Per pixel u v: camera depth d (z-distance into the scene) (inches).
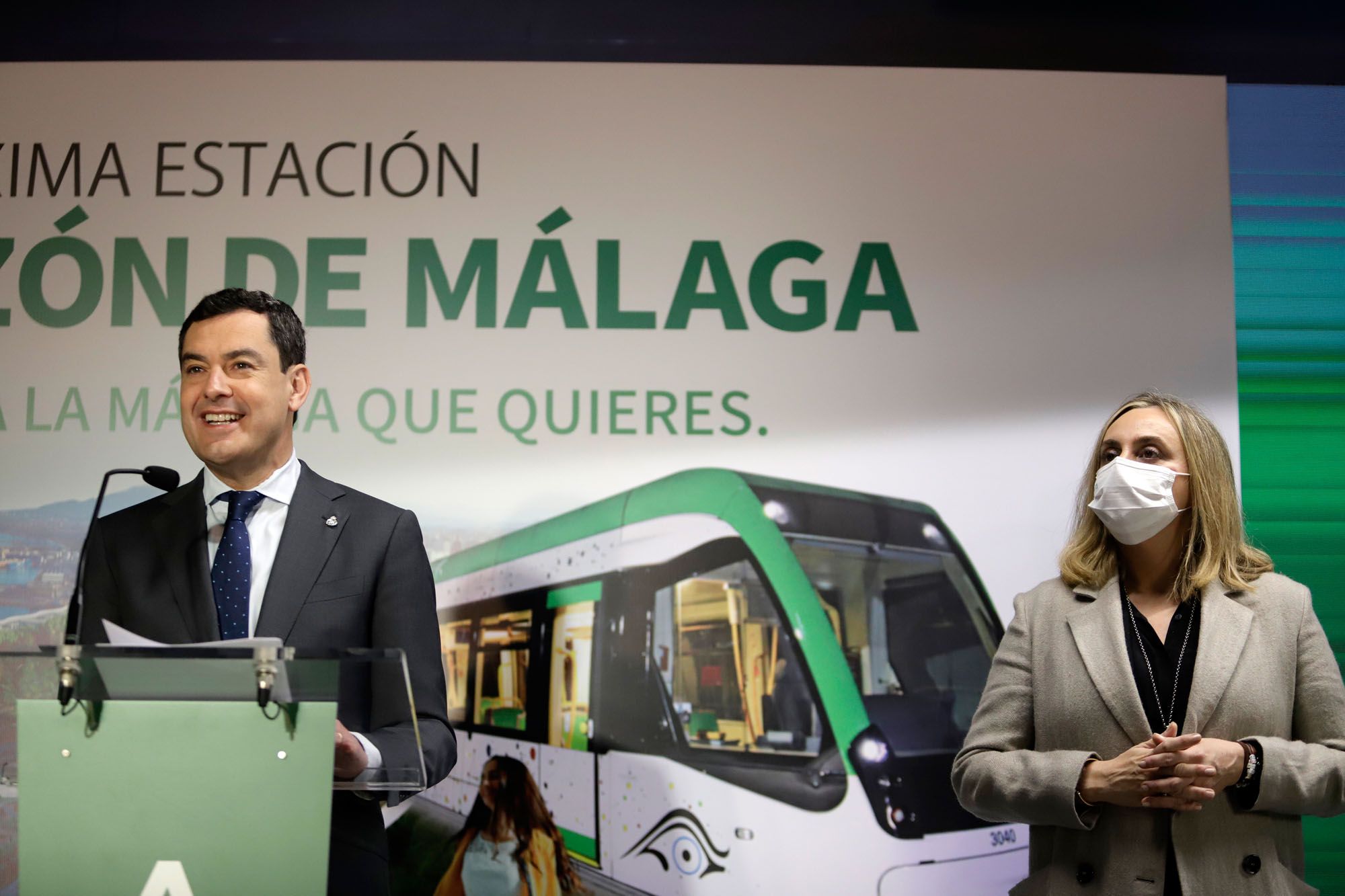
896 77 134.2
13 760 60.1
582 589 124.5
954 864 120.3
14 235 128.7
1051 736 80.7
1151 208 132.8
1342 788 73.5
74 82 131.4
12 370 126.1
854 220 131.6
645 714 122.0
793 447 127.4
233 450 80.0
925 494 127.1
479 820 120.0
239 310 82.2
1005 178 132.8
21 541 122.9
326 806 59.2
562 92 133.0
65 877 58.0
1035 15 137.6
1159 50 137.5
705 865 119.6
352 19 135.4
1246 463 130.2
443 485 125.9
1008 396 129.0
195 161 130.6
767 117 133.1
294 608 78.0
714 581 124.5
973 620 124.7
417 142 131.7
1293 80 137.8
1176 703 77.6
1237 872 73.4
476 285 129.3
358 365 127.6
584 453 126.8
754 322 129.4
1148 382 129.7
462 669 122.6
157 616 77.7
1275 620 78.9
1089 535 86.4
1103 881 75.6
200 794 59.0
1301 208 135.3
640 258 130.3
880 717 122.3
